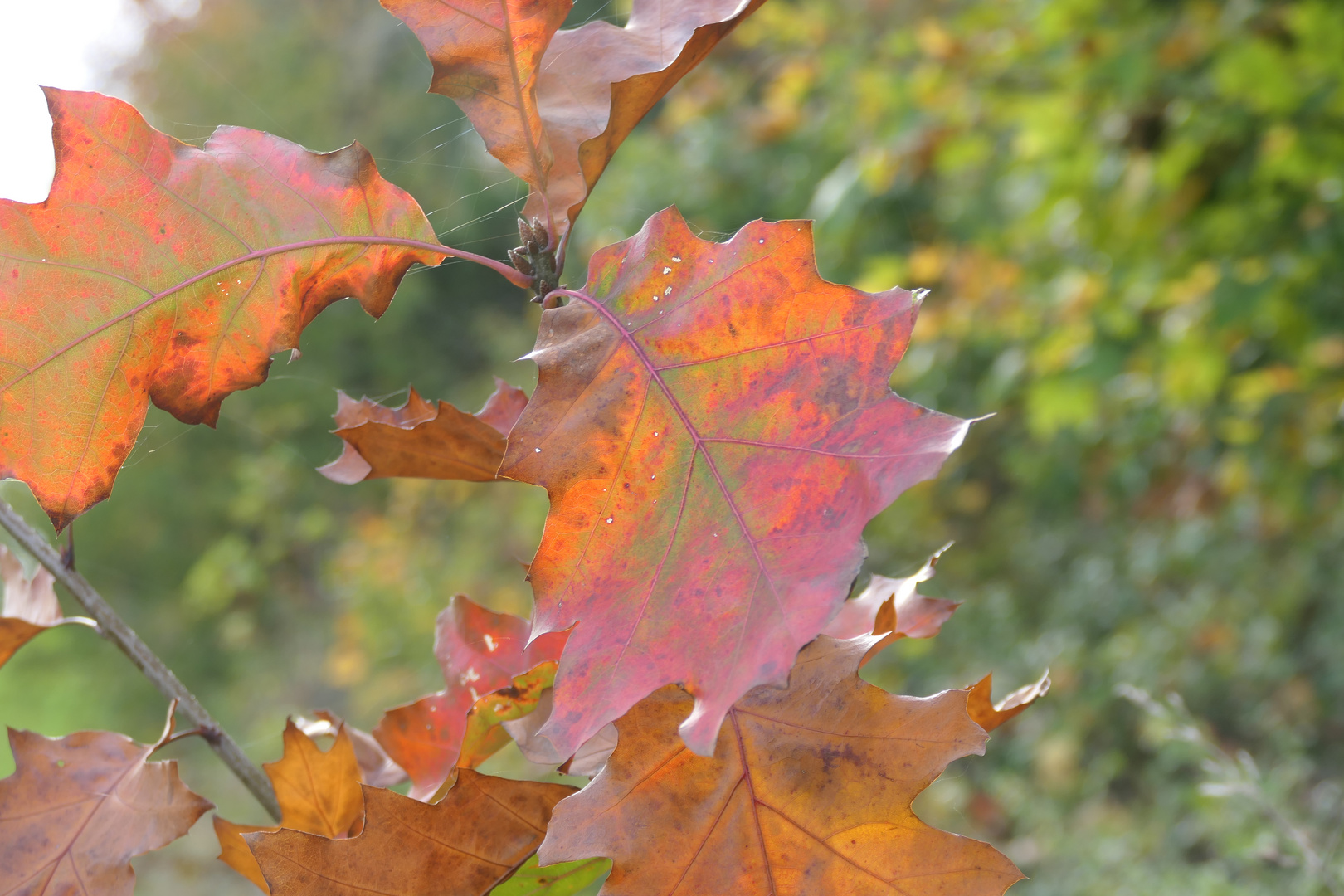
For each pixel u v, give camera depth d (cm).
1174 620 367
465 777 75
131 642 87
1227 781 130
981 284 301
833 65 350
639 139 509
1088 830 307
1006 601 425
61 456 74
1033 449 411
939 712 73
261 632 739
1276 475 299
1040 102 263
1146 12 259
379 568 549
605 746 77
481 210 595
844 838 72
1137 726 342
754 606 67
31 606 88
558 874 76
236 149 74
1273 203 247
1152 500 358
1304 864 128
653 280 70
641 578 68
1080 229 274
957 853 72
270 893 73
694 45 74
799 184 447
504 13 75
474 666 84
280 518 692
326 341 834
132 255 73
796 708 73
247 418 766
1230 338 258
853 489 67
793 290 69
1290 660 330
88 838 79
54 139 72
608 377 70
